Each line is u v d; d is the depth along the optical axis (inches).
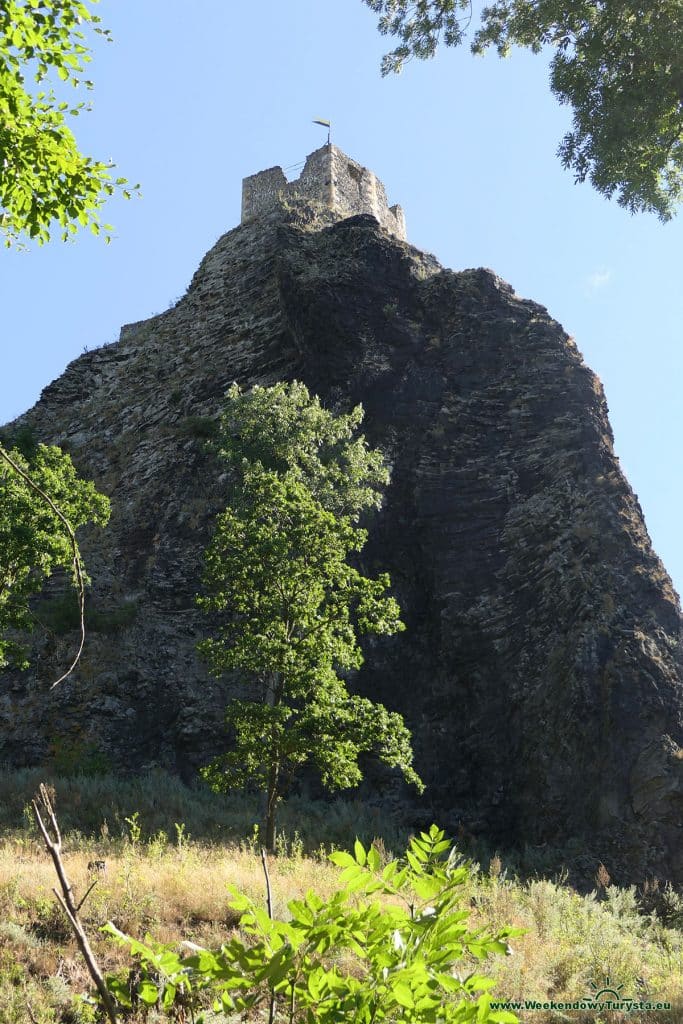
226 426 1357.0
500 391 1572.3
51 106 423.5
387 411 1582.2
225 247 2258.9
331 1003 135.2
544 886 646.5
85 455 1904.5
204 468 1670.8
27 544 861.2
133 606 1421.0
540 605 1278.3
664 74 665.6
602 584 1247.5
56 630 1349.7
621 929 618.5
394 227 2486.5
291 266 1770.4
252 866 604.1
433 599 1371.8
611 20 669.3
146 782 1148.5
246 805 1119.6
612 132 677.3
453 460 1501.0
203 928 419.5
